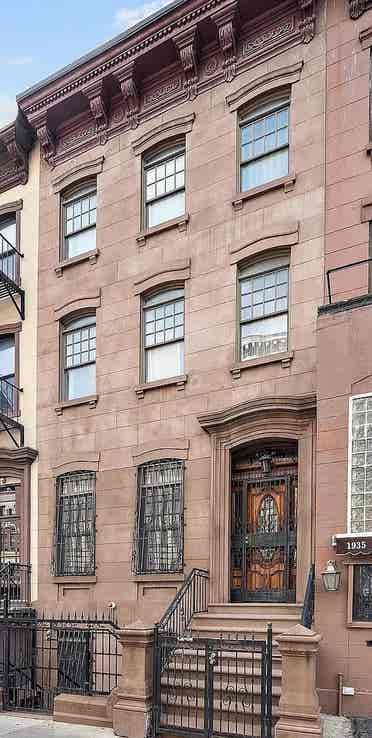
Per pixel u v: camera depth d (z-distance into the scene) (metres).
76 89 15.46
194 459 12.78
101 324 14.73
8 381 16.44
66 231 16.02
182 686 9.27
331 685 9.23
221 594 11.92
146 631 9.48
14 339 16.41
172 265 13.70
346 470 9.71
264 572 11.90
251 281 12.83
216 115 13.64
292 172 12.36
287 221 12.28
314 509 11.12
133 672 9.46
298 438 11.46
